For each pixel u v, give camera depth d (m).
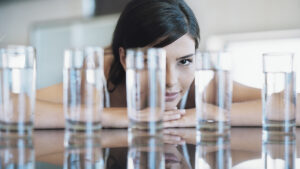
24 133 0.64
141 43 1.29
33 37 4.75
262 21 3.59
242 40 3.69
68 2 4.46
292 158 0.58
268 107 0.73
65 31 4.48
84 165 0.52
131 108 0.61
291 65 0.72
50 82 4.54
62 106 1.03
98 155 0.59
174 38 1.28
